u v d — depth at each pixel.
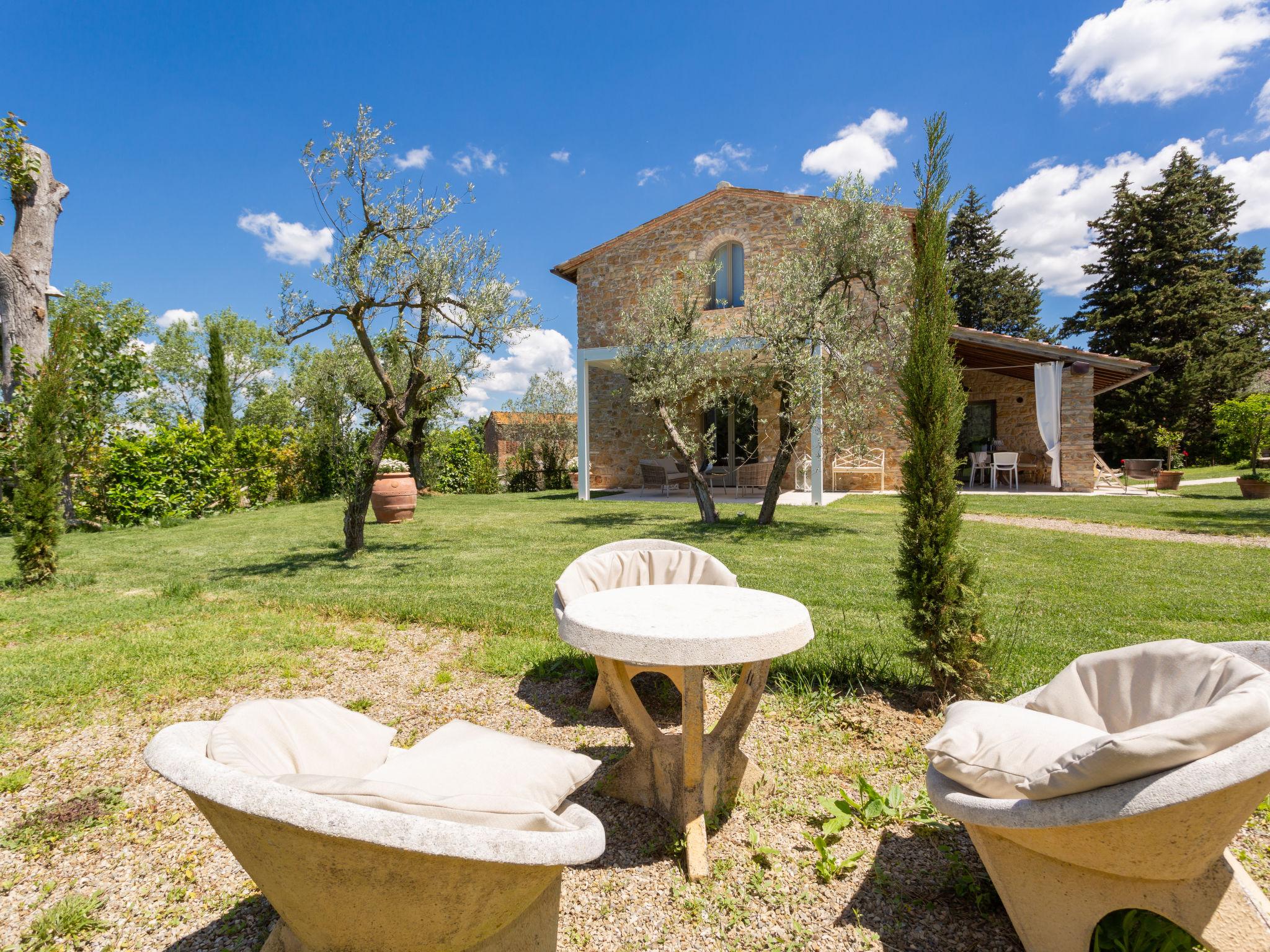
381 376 7.09
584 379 13.48
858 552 6.88
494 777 1.48
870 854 1.99
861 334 8.73
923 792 2.33
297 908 1.11
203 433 12.86
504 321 6.96
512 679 3.55
